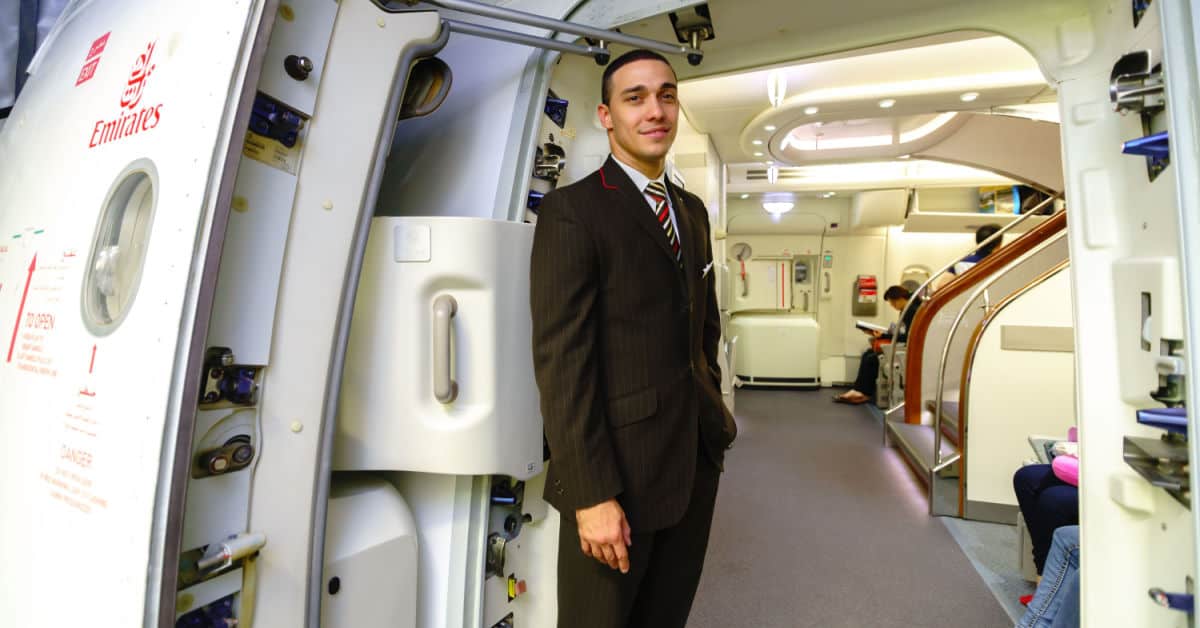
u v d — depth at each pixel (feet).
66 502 2.96
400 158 5.22
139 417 2.60
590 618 3.75
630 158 3.96
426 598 4.20
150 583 2.46
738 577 8.28
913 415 15.53
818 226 24.58
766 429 17.51
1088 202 3.36
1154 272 2.80
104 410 2.82
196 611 2.74
